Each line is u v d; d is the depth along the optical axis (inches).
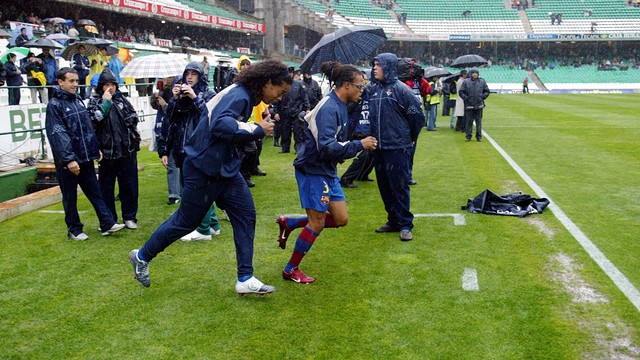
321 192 169.3
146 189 327.0
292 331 142.4
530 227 228.1
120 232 237.1
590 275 174.7
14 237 230.5
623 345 132.2
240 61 376.5
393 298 161.2
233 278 180.4
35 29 804.0
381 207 272.7
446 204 271.0
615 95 1467.8
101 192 238.8
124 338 140.6
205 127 152.4
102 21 1143.6
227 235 230.5
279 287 171.6
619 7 2162.9
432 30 2073.1
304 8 1663.4
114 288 173.5
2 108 361.4
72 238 226.2
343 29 281.4
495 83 1959.9
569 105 1008.9
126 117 235.9
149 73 265.1
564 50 2122.3
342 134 174.1
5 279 181.9
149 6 1116.5
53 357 132.0
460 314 149.6
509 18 2143.2
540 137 523.8
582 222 233.5
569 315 147.7
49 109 212.7
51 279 181.6
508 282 170.7
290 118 437.1
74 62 520.7
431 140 518.6
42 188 337.1
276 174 363.3
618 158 395.9
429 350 131.3
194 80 220.2
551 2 2214.6
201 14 1284.4
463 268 183.3
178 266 192.4
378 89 213.9
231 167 156.5
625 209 253.6
